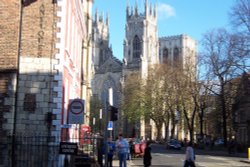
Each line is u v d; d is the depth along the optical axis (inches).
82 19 1552.7
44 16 888.3
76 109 781.3
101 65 6914.4
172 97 3683.6
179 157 1975.9
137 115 4141.2
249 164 1678.2
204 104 3149.6
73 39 1204.5
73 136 1277.1
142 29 6530.5
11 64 871.7
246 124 3388.3
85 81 2121.1
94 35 7470.5
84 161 949.2
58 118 866.1
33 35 882.8
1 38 879.1
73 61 1220.5
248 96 2664.9
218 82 2787.9
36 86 871.1
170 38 6924.2
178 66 3491.6
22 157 842.8
